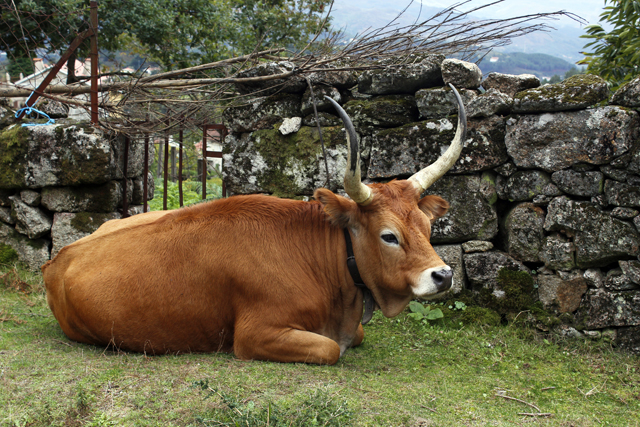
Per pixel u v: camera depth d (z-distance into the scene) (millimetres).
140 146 6035
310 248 3496
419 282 3020
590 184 4035
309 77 4852
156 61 10156
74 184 5328
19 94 6133
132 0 9281
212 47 10578
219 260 3324
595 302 4035
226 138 5379
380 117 4711
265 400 2518
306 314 3330
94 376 2758
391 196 3227
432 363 3582
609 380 3365
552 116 4133
